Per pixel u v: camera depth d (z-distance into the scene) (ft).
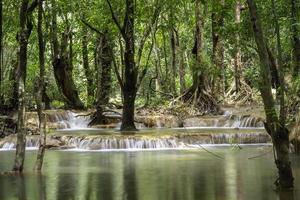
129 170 53.11
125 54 84.64
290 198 38.24
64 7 91.86
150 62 144.97
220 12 77.77
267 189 41.78
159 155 65.62
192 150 70.79
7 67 104.73
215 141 77.30
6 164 59.11
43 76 52.54
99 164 57.88
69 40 123.44
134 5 83.30
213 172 51.06
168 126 97.50
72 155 66.59
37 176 49.78
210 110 103.86
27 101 110.22
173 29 127.54
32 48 122.62
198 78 105.60
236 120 96.17
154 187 43.62
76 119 101.45
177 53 148.25
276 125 39.91
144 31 96.94
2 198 39.96
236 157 62.23
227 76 114.11
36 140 76.69
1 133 83.30
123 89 87.25
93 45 123.34
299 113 64.95
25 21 50.55
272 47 71.20
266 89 39.24
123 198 39.42
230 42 66.74
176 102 107.55
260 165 55.31
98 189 43.04
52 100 127.34
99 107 100.37
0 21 53.11
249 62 114.93
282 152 40.70
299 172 49.08
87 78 119.65
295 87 54.34
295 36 63.16
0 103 90.89
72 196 40.34
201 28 106.11
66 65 117.60
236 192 40.93
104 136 75.05
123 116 88.22
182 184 44.83
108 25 87.51
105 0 85.10
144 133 81.66
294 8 57.77
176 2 93.20
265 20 62.03
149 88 122.72
